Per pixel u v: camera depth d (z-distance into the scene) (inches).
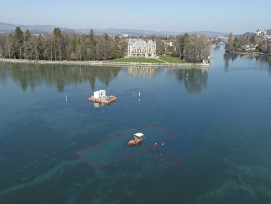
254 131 3661.4
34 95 5388.8
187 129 3720.5
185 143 3312.0
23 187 2460.6
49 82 6599.4
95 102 4923.7
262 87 6215.6
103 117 4156.0
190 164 2851.9
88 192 2406.5
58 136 3467.0
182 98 5255.9
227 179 2598.4
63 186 2482.8
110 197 2347.4
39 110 4453.7
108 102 4827.8
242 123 3941.9
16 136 3457.2
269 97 5334.6
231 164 2851.9
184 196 2368.4
